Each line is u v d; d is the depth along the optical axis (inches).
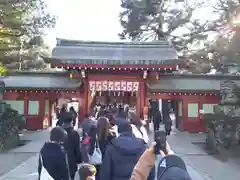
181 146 729.6
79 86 967.6
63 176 212.2
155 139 176.2
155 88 987.9
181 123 1041.5
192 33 1583.4
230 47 877.2
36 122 1022.4
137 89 938.7
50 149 213.8
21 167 500.4
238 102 719.1
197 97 1015.0
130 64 884.0
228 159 590.2
